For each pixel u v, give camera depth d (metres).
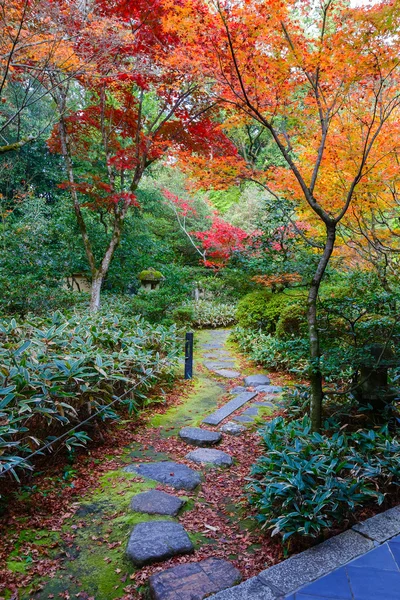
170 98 6.99
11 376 3.02
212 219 14.82
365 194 4.90
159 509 2.69
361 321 4.05
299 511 2.30
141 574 2.15
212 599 1.83
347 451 2.97
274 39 3.40
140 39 6.08
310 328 3.42
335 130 4.48
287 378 6.28
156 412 4.78
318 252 6.61
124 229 10.16
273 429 3.20
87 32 5.36
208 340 9.45
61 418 3.18
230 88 3.73
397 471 2.69
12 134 12.44
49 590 2.07
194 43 3.67
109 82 6.89
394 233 5.70
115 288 10.54
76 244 9.42
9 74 5.74
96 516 2.68
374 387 3.78
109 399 3.88
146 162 8.16
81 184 7.73
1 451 2.58
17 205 12.20
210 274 14.95
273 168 5.15
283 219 5.82
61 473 3.21
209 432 4.07
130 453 3.70
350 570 2.02
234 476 3.29
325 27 3.46
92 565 2.24
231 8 3.20
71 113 7.83
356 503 2.46
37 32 5.20
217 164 4.83
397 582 1.94
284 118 4.30
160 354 5.94
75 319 5.39
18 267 8.43
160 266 10.74
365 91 3.90
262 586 1.92
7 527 2.54
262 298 8.87
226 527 2.61
